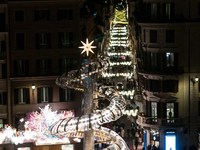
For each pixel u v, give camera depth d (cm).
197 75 6638
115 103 2370
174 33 6575
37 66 6272
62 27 6309
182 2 6544
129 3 10306
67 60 6356
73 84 2517
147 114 6744
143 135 6712
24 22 6209
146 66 6731
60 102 6325
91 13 7681
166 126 6512
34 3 6166
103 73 8994
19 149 4700
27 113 6209
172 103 6638
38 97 6262
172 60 6619
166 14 6581
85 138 2366
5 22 6169
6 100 6162
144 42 6756
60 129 2258
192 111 6662
